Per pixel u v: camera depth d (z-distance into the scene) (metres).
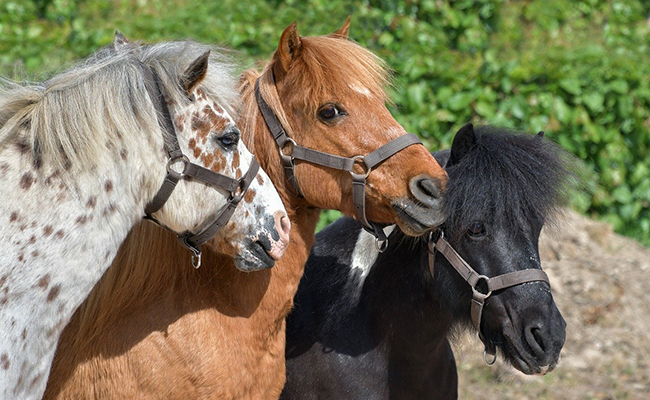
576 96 12.57
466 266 5.46
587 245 11.51
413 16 14.73
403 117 11.97
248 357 5.34
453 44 15.04
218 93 5.11
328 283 6.12
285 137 5.46
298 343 5.99
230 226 5.09
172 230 5.07
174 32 13.62
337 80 5.36
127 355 5.11
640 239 12.99
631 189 13.04
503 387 9.31
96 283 5.07
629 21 16.98
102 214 4.77
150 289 5.23
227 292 5.32
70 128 4.71
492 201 5.36
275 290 5.47
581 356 9.83
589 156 12.83
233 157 5.03
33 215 4.64
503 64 12.70
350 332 5.88
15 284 4.58
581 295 10.52
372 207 5.42
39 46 13.19
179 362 5.12
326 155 5.38
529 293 5.34
